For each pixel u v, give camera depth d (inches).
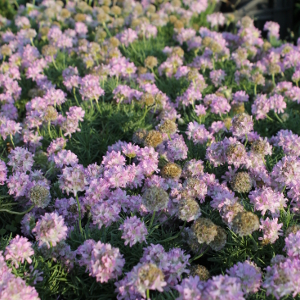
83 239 24.5
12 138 29.6
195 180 25.5
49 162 28.1
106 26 47.4
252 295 22.5
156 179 26.0
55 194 27.0
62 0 59.2
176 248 23.3
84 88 30.9
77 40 43.8
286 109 32.4
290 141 27.4
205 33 42.9
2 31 46.6
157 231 25.4
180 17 48.2
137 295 22.2
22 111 33.9
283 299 21.9
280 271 21.5
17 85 33.6
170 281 22.6
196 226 22.8
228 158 26.5
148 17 47.6
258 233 24.6
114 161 26.4
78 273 23.8
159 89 34.8
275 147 29.2
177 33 44.4
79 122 30.9
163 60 39.8
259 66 36.3
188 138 28.9
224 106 31.0
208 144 28.9
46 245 23.4
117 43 39.2
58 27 44.3
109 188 26.0
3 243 24.1
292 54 36.0
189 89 31.4
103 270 22.1
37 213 26.3
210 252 24.8
